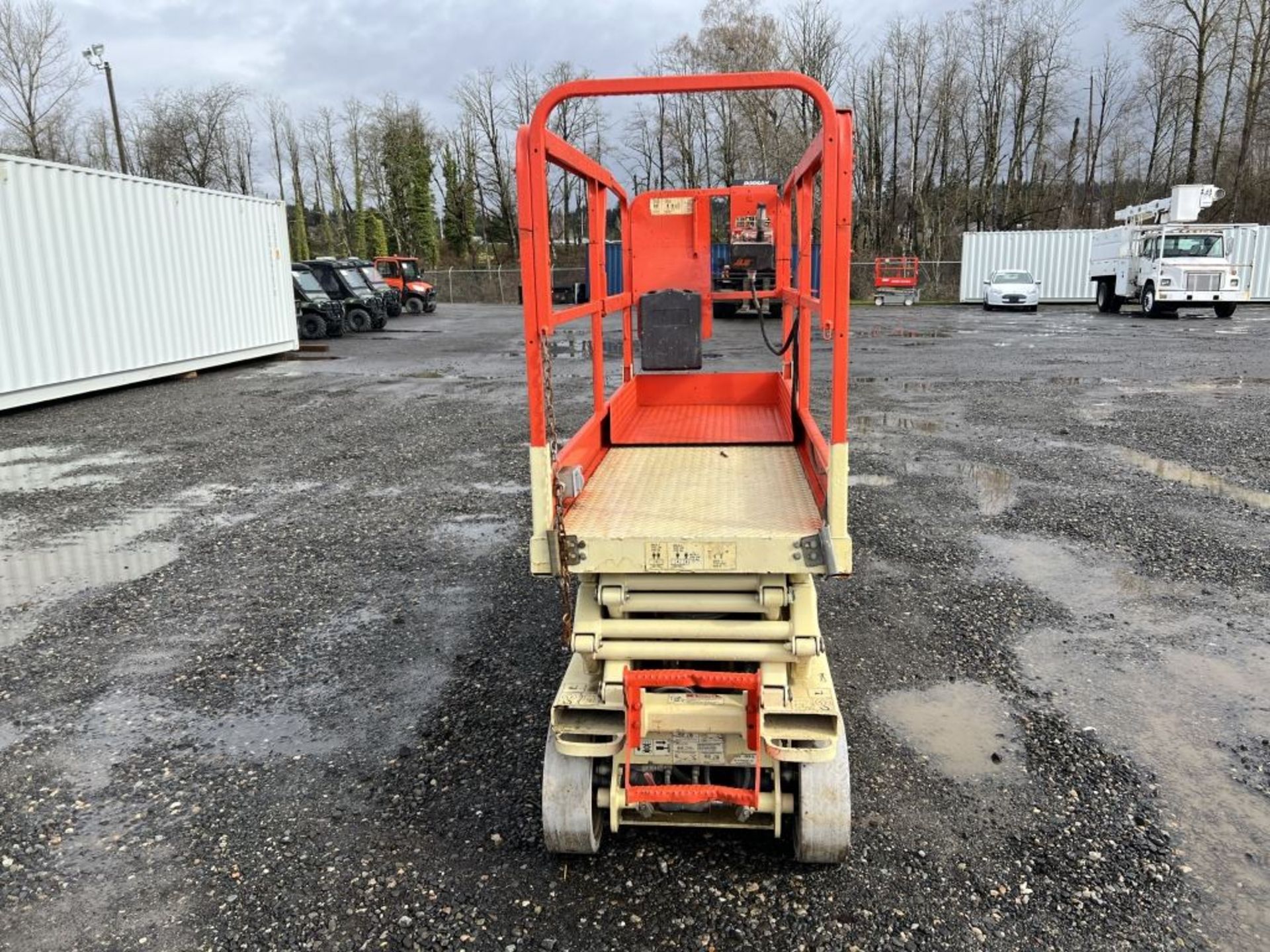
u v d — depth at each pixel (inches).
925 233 2010.3
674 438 189.2
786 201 201.2
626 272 215.8
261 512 306.2
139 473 368.5
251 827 137.2
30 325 525.0
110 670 191.6
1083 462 346.3
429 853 129.9
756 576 114.2
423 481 343.0
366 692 179.5
